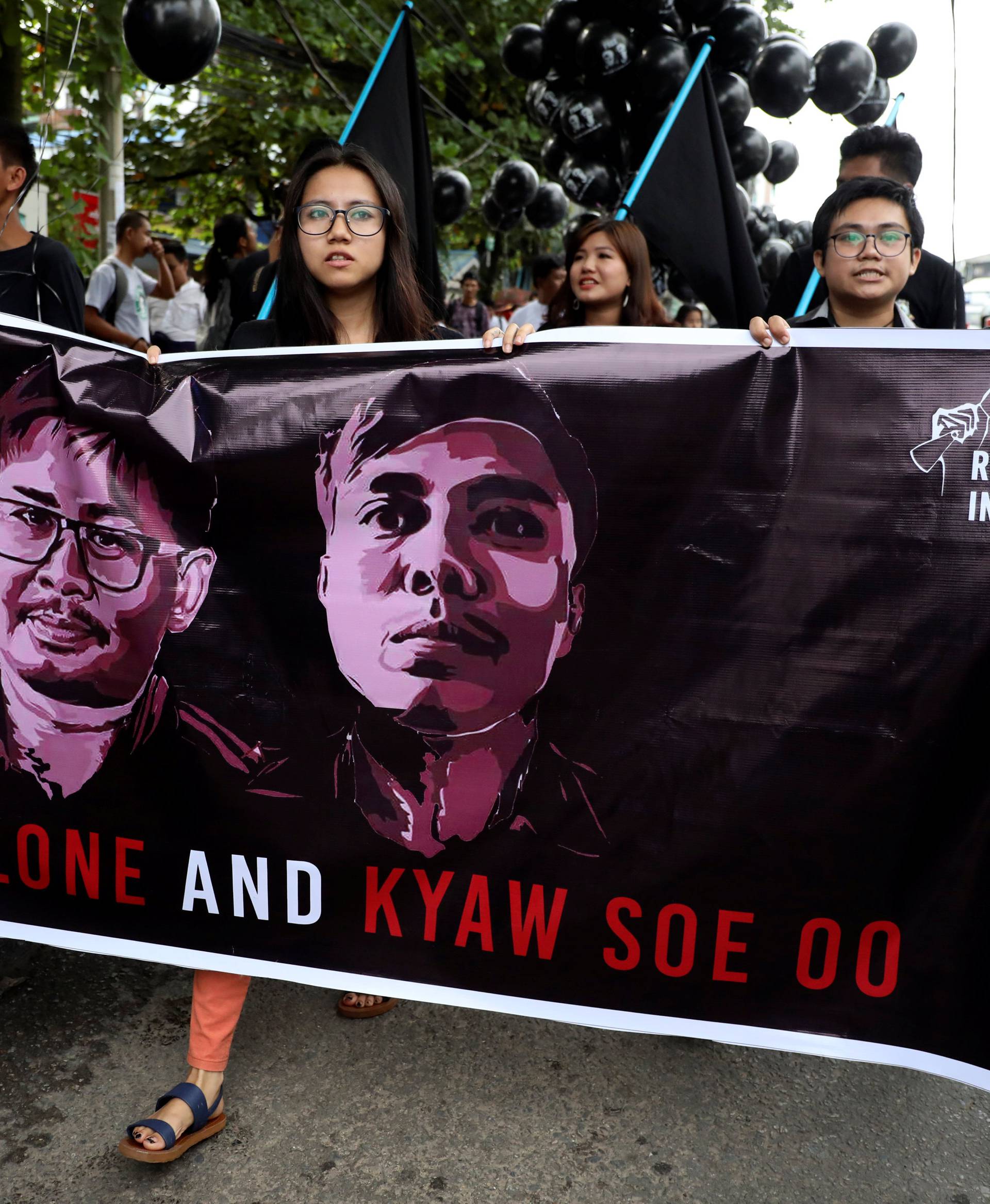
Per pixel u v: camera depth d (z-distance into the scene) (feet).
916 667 5.91
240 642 6.49
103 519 6.56
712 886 6.16
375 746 6.40
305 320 7.54
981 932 5.89
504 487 6.23
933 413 5.84
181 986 8.73
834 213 8.55
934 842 5.94
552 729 6.25
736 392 6.02
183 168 45.93
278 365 6.46
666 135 13.61
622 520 6.13
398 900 6.48
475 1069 7.73
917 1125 7.25
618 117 18.62
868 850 6.01
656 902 6.22
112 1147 6.85
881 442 5.89
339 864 6.50
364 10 33.94
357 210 7.28
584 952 6.33
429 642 6.32
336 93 29.19
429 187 13.74
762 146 19.84
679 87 16.92
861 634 5.95
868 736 5.96
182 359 6.57
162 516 6.52
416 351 6.33
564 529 6.19
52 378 6.57
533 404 6.19
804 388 5.96
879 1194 6.59
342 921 6.56
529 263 48.06
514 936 6.40
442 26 36.73
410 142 13.33
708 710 6.09
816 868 6.06
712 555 6.06
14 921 6.96
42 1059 7.72
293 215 7.41
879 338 5.88
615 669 6.17
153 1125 6.53
